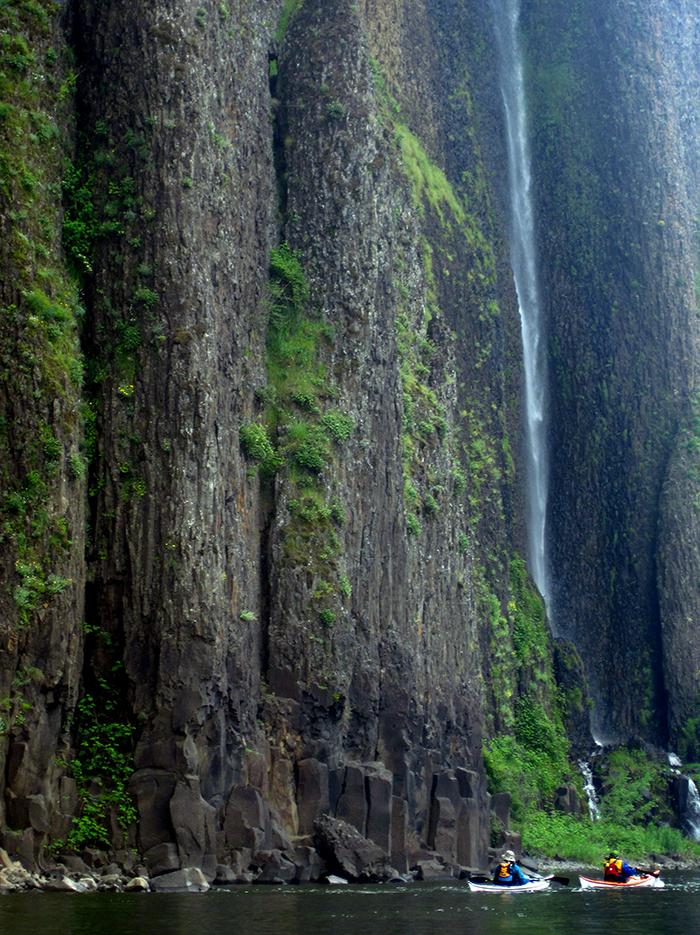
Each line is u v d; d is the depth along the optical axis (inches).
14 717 1651.1
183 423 1844.2
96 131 1943.9
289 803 1923.0
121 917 1339.8
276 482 2048.5
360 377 2186.3
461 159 3420.3
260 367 2089.1
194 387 1855.3
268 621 2000.5
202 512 1831.9
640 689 3393.2
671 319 3617.1
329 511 2068.2
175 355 1859.0
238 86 2102.6
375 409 2218.3
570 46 3791.8
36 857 1637.6
